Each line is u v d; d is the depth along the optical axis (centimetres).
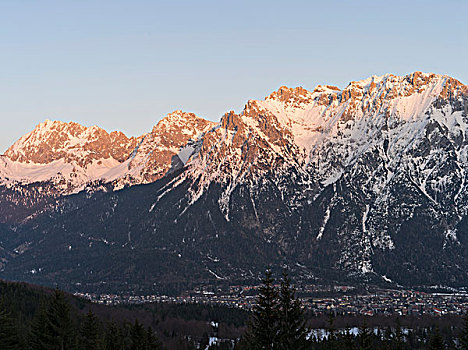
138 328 19388
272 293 13962
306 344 13850
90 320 19550
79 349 17762
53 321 16600
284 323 13788
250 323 14050
